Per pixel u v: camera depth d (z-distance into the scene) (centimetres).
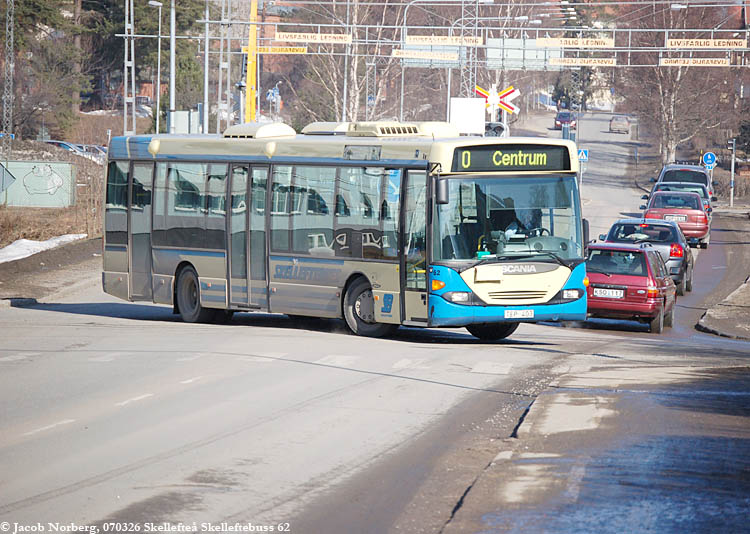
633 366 4056
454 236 4600
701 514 1964
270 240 5275
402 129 5066
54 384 3512
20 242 10481
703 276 9362
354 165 4925
